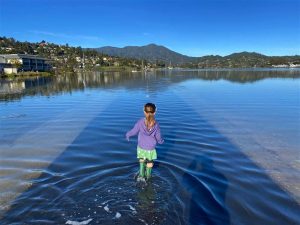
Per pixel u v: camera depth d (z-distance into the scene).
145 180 6.10
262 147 8.72
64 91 28.03
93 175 6.42
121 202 5.21
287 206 5.23
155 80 47.53
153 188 5.74
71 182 6.09
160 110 15.46
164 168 6.80
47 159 7.67
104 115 14.08
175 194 5.52
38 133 10.63
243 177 6.43
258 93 24.95
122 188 5.74
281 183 6.18
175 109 15.83
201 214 4.88
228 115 14.01
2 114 14.91
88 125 11.80
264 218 4.82
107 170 6.70
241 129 11.00
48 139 9.73
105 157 7.67
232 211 5.00
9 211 5.01
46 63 107.69
